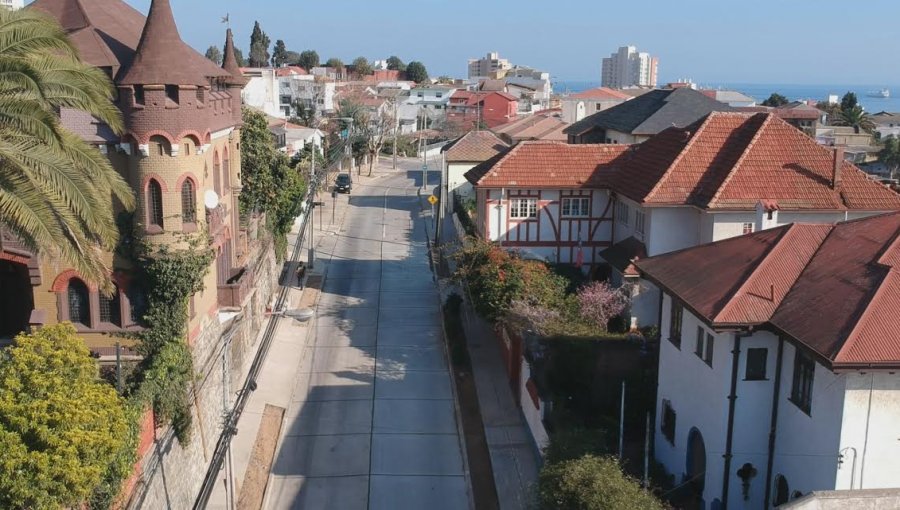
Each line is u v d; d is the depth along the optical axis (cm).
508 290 3488
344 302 4834
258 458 3036
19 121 1988
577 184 4059
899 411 1881
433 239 6350
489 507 2769
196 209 2884
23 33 2061
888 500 1541
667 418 2662
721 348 2230
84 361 1908
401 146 12319
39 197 1972
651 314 3525
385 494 2839
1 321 3020
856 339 1848
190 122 2803
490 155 6862
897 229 2184
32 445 1667
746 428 2214
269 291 4659
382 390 3647
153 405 2327
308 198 5550
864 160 10812
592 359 3083
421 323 4484
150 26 2758
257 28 15825
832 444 1916
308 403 3516
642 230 3706
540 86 18875
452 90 16000
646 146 4138
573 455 2306
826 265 2238
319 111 12319
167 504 2361
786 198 3344
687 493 2438
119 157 2820
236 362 3512
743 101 11981
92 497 1830
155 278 2798
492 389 3628
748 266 2334
